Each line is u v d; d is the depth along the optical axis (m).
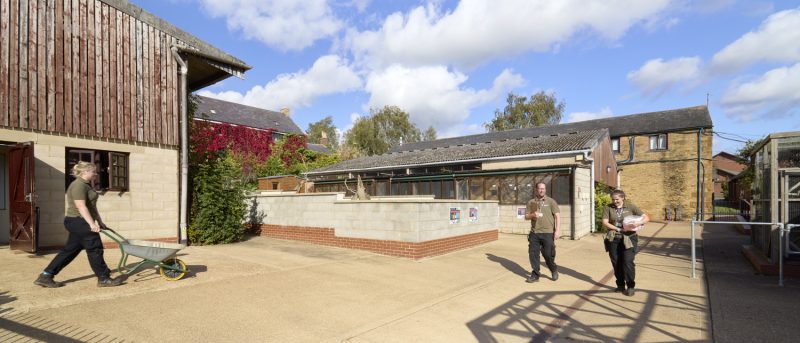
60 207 8.37
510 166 16.44
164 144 10.06
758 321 5.06
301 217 11.45
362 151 46.72
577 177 14.03
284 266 7.69
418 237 8.86
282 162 29.55
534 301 5.97
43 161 8.14
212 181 10.89
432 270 7.89
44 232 8.13
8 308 4.64
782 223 7.24
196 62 11.27
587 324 5.00
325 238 10.72
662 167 25.17
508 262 9.01
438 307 5.57
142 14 9.79
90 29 8.89
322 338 4.34
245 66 11.53
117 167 9.24
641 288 6.78
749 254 9.23
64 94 8.45
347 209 10.20
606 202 16.20
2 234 8.79
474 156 17.84
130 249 5.89
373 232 9.61
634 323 5.04
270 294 5.82
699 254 10.45
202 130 12.32
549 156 15.38
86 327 4.29
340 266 7.90
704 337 4.57
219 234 10.59
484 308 5.59
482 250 10.63
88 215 5.44
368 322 4.88
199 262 7.75
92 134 8.81
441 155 20.39
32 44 8.05
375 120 50.88
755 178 10.05
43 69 8.19
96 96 8.91
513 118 46.12
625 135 26.33
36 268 6.50
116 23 9.33
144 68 9.76
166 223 9.99
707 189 23.94
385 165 20.92
